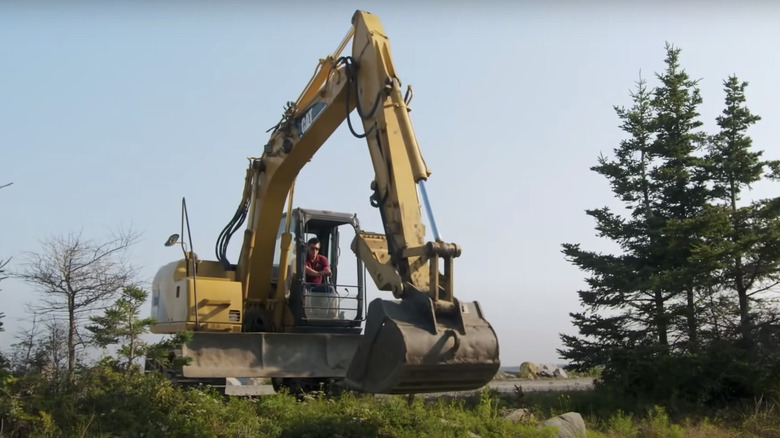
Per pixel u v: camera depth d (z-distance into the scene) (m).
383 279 8.45
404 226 8.48
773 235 16.91
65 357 10.30
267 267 14.12
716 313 17.44
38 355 10.20
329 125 12.09
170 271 13.84
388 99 9.38
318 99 11.95
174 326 13.12
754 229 17.72
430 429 9.63
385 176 9.01
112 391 9.23
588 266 18.55
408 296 7.88
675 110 19.17
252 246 13.96
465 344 7.45
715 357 15.88
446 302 7.70
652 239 18.55
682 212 19.06
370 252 8.95
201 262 14.12
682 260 17.86
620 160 19.61
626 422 12.25
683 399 15.34
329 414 9.95
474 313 7.85
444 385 7.57
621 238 18.92
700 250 16.72
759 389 15.08
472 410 12.12
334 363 13.27
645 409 14.65
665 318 17.23
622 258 18.80
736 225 18.16
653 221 18.44
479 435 10.00
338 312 14.20
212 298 12.91
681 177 18.58
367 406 10.54
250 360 12.62
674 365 15.70
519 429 10.38
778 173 18.80
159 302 14.07
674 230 17.64
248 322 13.97
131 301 10.17
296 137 12.90
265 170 13.95
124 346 10.01
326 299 14.15
